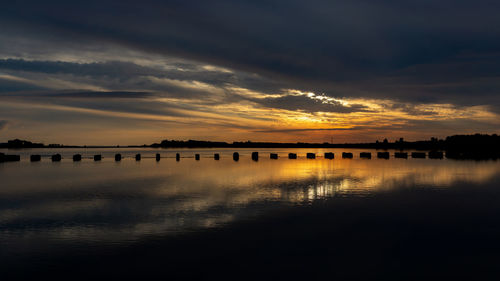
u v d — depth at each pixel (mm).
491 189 17797
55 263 7824
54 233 10039
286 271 7410
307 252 8508
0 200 15078
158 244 9070
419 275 7230
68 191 17500
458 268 7566
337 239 9492
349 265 7730
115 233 10023
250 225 10867
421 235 9844
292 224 10984
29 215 12203
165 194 16547
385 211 12781
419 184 19750
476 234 9914
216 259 8055
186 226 10758
